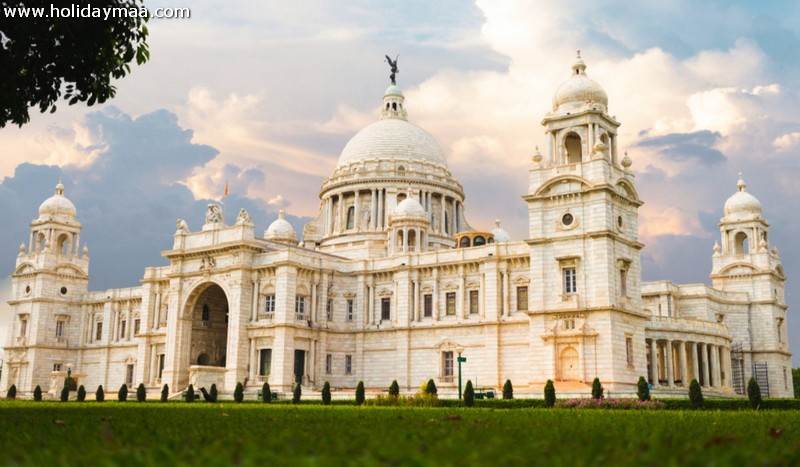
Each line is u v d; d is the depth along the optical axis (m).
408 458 13.30
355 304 119.06
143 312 129.38
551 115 97.25
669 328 102.31
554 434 21.05
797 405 61.59
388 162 150.38
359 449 16.00
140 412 40.41
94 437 20.25
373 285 118.44
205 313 125.06
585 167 92.62
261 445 16.72
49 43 39.38
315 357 113.94
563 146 96.56
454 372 108.38
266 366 111.12
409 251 132.50
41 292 151.00
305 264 114.44
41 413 36.53
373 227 145.62
